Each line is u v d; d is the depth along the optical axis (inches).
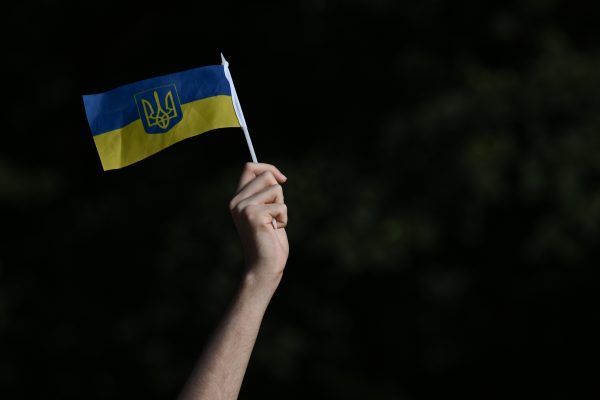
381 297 658.2
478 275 647.8
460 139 610.9
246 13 708.7
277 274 191.3
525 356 654.5
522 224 620.1
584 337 639.8
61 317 696.4
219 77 223.5
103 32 739.4
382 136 650.2
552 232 587.5
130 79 734.5
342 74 693.9
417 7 668.1
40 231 716.7
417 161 622.2
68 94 744.3
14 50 742.5
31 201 714.2
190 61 725.3
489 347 654.5
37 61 745.6
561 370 652.1
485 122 606.5
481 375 668.1
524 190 587.2
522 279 640.4
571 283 628.4
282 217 195.0
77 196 722.2
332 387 652.7
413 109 645.9
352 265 614.9
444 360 656.4
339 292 656.4
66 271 702.5
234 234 645.9
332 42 692.1
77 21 740.0
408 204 625.3
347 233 619.5
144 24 731.4
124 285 690.8
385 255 614.2
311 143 699.4
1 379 690.8
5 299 698.8
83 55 742.5
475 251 643.5
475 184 592.4
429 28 675.4
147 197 697.6
